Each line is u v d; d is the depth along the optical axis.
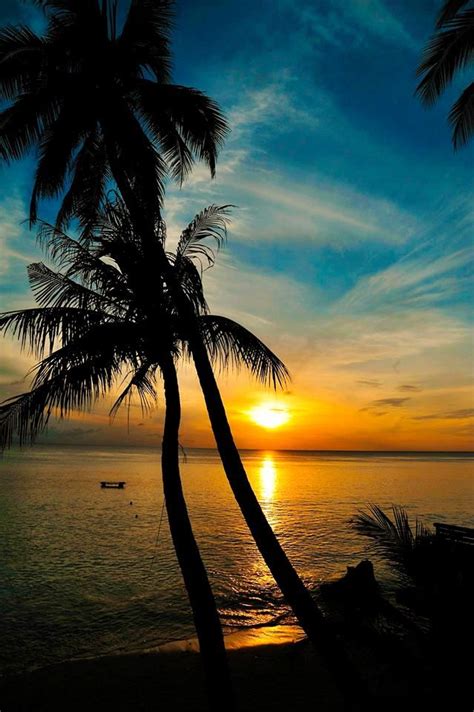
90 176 10.91
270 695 9.79
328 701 9.54
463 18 9.80
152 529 31.97
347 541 28.12
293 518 36.72
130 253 7.84
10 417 6.96
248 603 17.47
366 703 5.52
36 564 22.52
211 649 6.95
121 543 27.44
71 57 9.62
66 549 25.70
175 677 10.89
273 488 62.16
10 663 12.34
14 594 18.09
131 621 15.56
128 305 7.86
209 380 7.76
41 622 15.36
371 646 4.15
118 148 9.49
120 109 8.91
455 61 10.70
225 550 26.03
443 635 3.91
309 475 90.44
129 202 8.34
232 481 7.53
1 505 41.25
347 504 45.53
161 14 9.85
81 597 17.92
